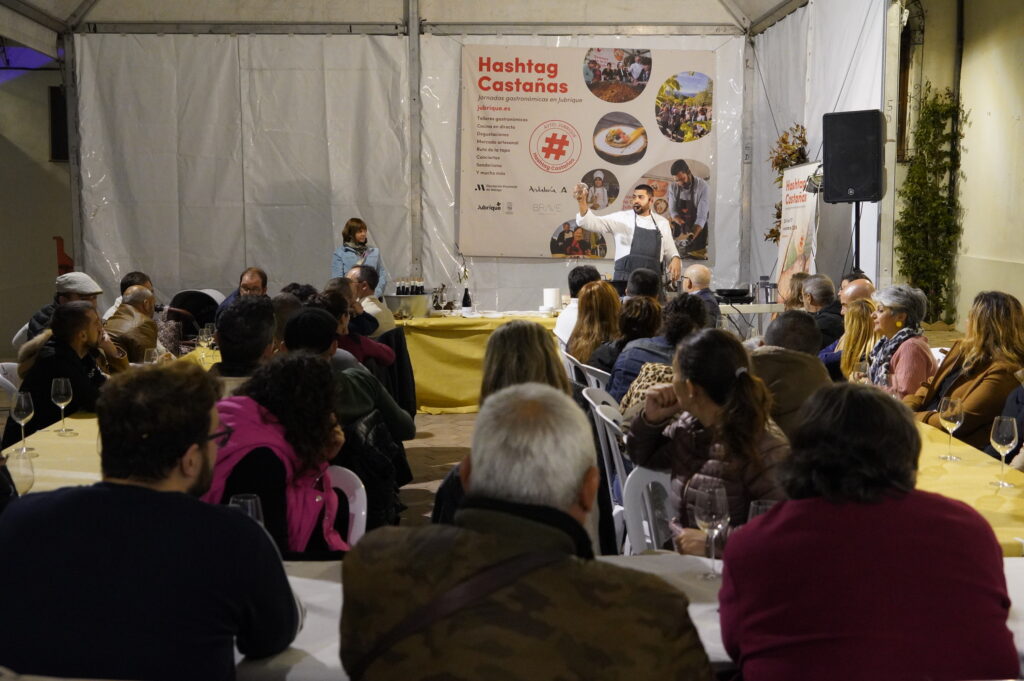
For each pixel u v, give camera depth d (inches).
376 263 327.6
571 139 365.4
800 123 323.3
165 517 60.1
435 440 257.8
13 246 437.4
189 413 63.1
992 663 58.8
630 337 176.2
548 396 54.9
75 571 58.5
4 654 58.1
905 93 412.5
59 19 344.8
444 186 365.7
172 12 353.4
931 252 420.5
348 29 357.1
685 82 365.4
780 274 323.9
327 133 360.8
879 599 58.9
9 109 431.8
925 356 165.3
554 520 51.0
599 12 361.4
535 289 372.5
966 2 405.1
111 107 356.5
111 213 360.5
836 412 63.9
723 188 371.9
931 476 117.9
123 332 198.1
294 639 69.4
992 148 383.9
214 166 360.2
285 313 168.7
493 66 360.5
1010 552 92.8
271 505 95.6
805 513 61.9
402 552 50.1
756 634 61.4
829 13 297.1
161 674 58.2
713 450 94.3
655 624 47.8
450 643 47.0
